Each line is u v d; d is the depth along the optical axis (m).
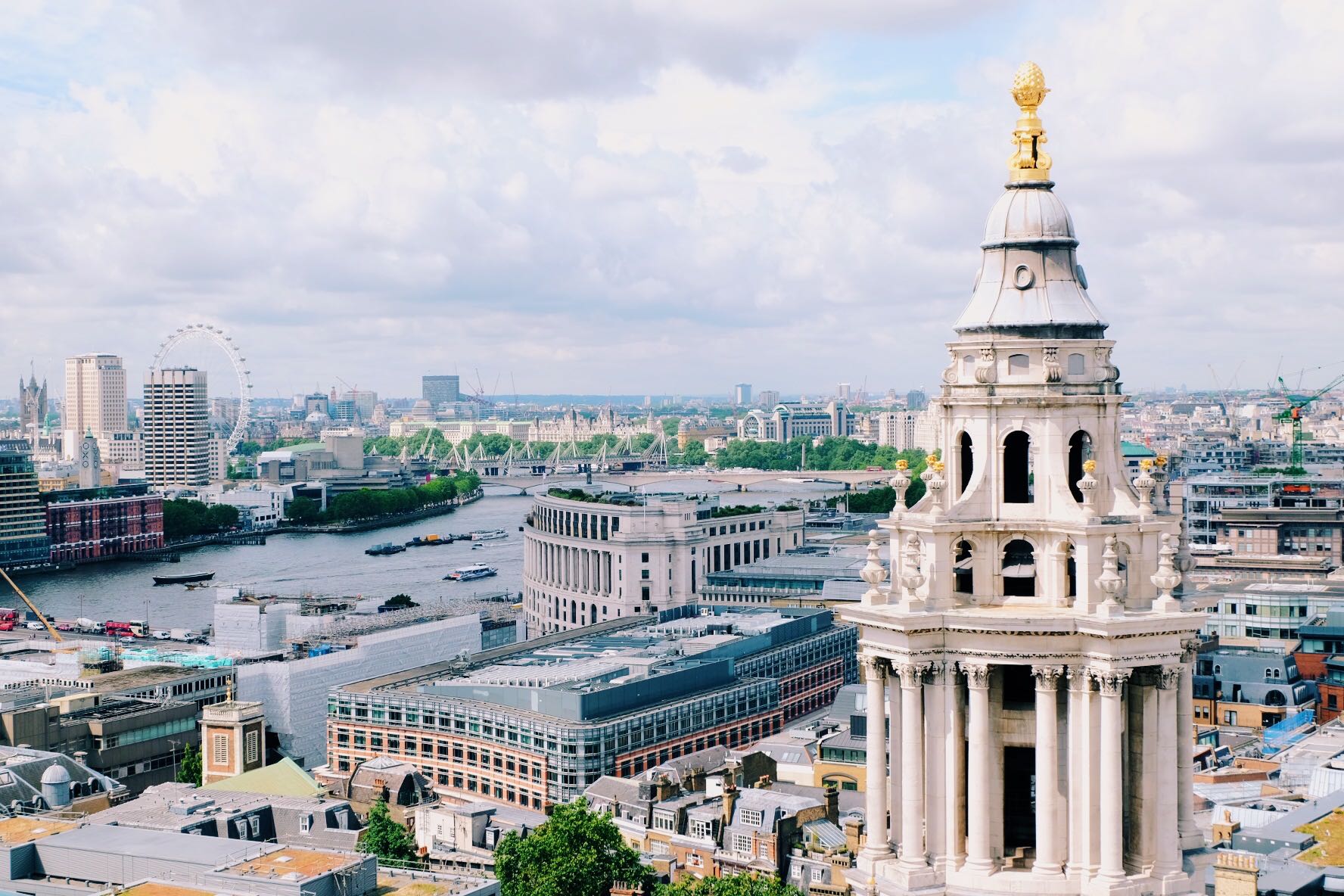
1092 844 68.50
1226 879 143.25
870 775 73.25
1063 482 70.44
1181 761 70.81
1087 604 68.88
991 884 69.00
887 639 71.50
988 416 71.31
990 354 71.44
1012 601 70.88
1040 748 69.06
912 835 70.75
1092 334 72.25
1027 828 71.94
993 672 70.62
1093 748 68.50
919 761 70.81
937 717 70.69
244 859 192.88
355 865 189.12
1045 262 72.38
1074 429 70.88
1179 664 69.31
